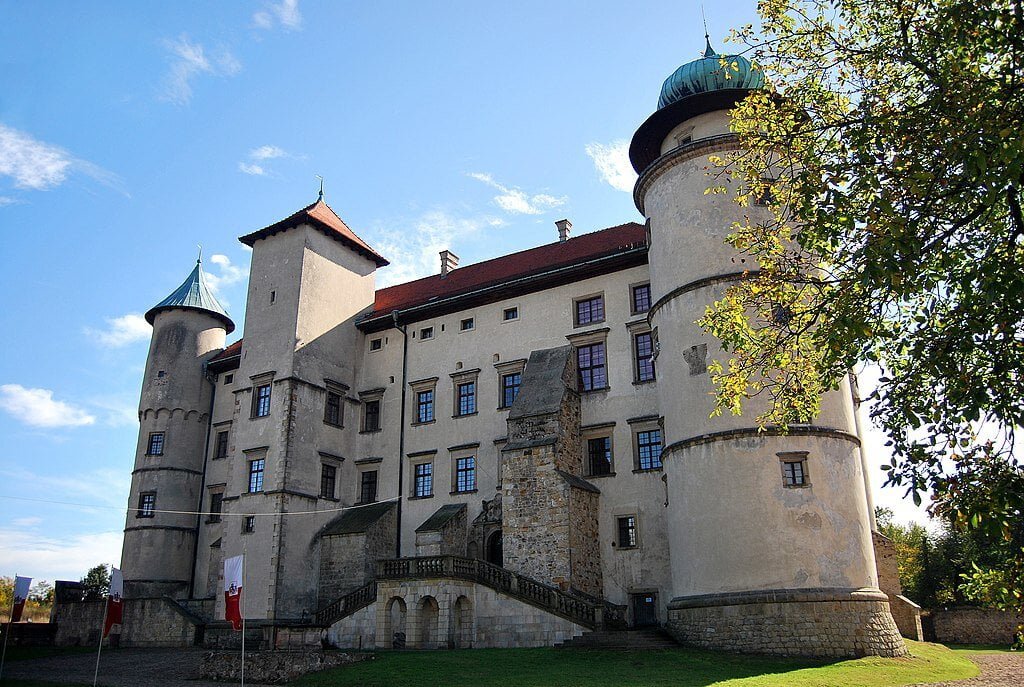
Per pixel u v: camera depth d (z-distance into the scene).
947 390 11.96
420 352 41.00
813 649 23.41
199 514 45.81
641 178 32.06
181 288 50.19
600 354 35.19
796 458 25.45
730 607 24.56
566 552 29.50
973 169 11.00
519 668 21.56
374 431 41.03
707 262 28.52
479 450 36.88
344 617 30.08
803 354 16.33
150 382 47.47
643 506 31.61
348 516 39.31
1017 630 12.31
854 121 13.60
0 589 75.25
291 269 41.28
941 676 21.19
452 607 27.67
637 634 26.11
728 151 29.58
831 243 13.38
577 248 40.12
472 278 43.28
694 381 27.52
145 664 30.16
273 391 39.12
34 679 26.56
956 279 12.55
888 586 32.09
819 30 15.03
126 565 44.12
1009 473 10.85
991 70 13.16
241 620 22.34
